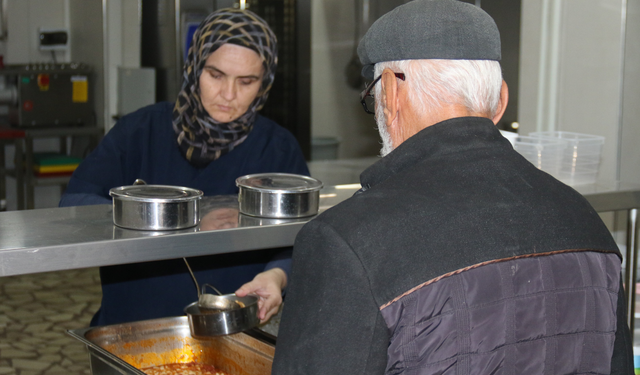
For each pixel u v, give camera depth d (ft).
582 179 6.48
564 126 10.85
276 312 5.49
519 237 2.97
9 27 17.65
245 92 6.10
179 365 5.43
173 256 3.89
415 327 2.78
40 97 15.70
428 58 3.17
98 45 16.12
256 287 5.34
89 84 16.42
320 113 13.56
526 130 11.36
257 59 6.01
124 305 6.05
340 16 13.14
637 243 6.41
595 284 3.18
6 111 17.39
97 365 4.63
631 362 3.51
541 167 6.60
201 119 6.13
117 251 3.73
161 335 5.45
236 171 6.41
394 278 2.76
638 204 5.96
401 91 3.27
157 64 14.66
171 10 13.74
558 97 10.89
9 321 12.08
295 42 13.24
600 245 3.24
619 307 3.41
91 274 14.97
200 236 3.95
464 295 2.83
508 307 2.91
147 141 6.22
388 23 3.29
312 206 4.47
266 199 4.34
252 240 4.13
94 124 16.58
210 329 4.76
